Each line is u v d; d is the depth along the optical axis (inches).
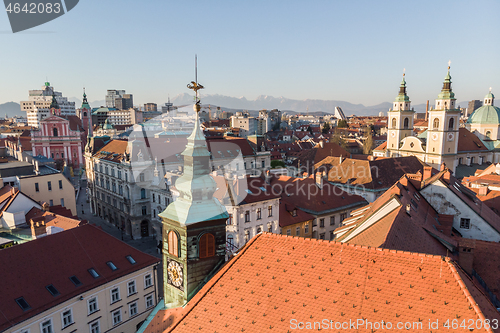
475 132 5216.5
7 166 2566.4
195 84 549.0
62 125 4842.5
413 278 477.7
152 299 1534.2
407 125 4623.5
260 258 594.2
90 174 3201.3
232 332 531.2
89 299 1291.8
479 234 1272.1
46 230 1601.9
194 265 661.9
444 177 1411.2
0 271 1151.6
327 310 491.8
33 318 1117.1
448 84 3882.9
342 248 539.5
